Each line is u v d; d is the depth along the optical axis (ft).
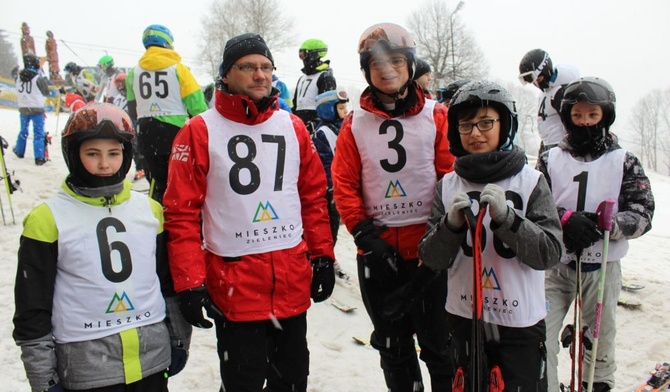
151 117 17.37
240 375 8.76
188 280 8.11
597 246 10.27
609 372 10.93
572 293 10.68
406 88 9.61
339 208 9.97
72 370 7.25
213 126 8.73
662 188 51.31
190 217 8.49
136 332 7.59
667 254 24.22
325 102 14.48
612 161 10.16
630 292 18.49
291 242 9.03
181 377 11.94
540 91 16.79
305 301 9.20
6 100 73.15
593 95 9.89
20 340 6.98
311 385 11.94
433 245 8.07
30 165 30.32
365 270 9.82
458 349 8.60
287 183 9.12
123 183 7.91
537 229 7.59
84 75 48.37
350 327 15.17
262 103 8.95
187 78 17.46
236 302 8.68
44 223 7.18
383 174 9.75
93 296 7.36
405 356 10.22
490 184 7.56
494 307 8.13
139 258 7.78
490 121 8.08
